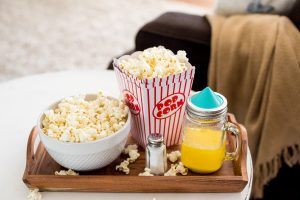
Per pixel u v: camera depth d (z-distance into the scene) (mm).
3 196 993
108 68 1654
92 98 1101
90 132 980
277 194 1495
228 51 1464
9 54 2814
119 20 3430
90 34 3158
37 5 3750
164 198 989
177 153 1067
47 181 982
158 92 989
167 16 1628
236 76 1474
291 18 1508
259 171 1449
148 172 1012
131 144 1109
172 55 1046
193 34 1522
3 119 1194
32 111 1224
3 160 1071
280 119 1384
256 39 1434
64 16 3504
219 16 1636
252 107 1437
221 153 1002
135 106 1037
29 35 3121
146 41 1552
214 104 951
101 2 3844
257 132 1437
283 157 1438
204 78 1547
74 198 989
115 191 999
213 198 991
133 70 993
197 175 1017
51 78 1371
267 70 1392
